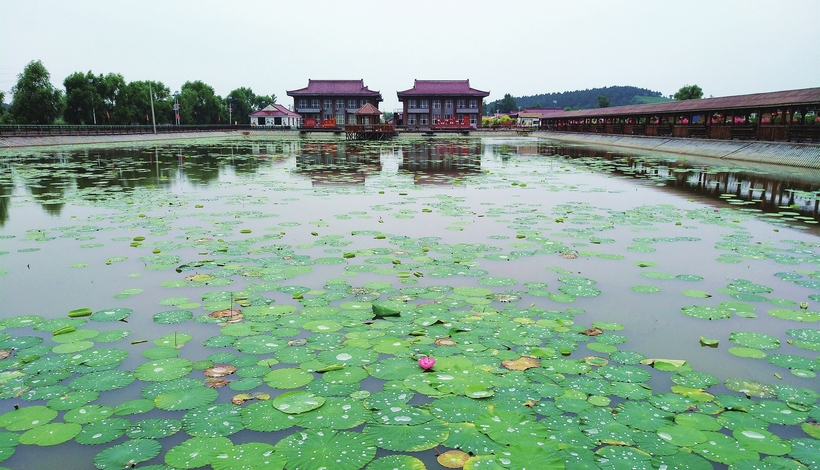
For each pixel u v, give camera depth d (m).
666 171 12.59
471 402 2.38
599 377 2.62
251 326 3.21
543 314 3.45
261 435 2.15
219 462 1.98
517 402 2.38
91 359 2.79
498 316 3.39
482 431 2.16
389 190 9.16
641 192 8.93
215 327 3.22
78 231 5.70
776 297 3.76
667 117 29.95
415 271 4.30
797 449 2.06
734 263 4.60
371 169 13.34
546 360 2.80
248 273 4.24
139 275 4.20
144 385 2.54
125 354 2.86
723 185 9.85
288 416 2.28
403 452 2.04
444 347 2.94
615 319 3.38
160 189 9.18
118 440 2.12
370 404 2.37
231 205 7.45
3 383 2.55
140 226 5.97
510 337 3.07
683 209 7.21
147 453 2.03
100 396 2.44
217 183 10.14
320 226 6.00
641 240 5.39
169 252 4.87
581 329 3.20
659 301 3.70
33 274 4.22
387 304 3.58
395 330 3.16
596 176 11.56
